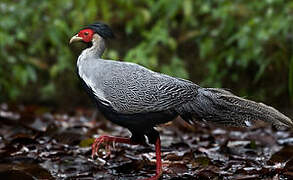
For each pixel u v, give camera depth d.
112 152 8.41
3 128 10.09
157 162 7.29
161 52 14.80
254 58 13.48
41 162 7.89
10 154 7.95
